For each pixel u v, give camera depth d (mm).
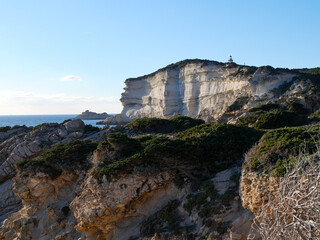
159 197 20875
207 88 106000
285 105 57844
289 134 17844
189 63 113750
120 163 20219
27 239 25031
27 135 44375
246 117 47312
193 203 18797
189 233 17188
